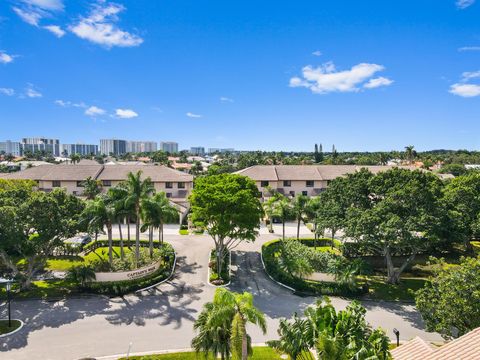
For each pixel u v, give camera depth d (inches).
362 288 1387.8
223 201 1398.9
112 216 1448.1
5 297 1289.4
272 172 3061.0
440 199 1387.8
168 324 1122.7
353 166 3243.1
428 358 687.7
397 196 1359.5
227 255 1740.9
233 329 696.4
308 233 2346.2
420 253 1918.1
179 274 1561.3
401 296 1369.3
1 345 981.8
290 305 1279.5
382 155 5989.2
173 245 1995.6
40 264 1395.2
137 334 1059.9
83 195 2778.1
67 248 1760.6
